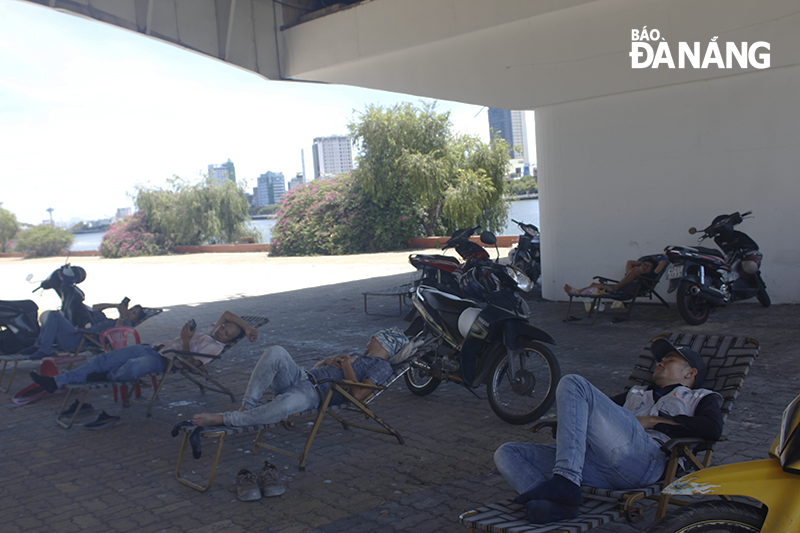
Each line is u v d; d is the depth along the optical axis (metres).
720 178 9.37
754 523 2.12
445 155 25.67
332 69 12.19
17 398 6.48
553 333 8.51
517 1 9.28
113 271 25.77
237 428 4.08
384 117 25.44
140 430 5.45
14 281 23.55
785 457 2.13
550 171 10.80
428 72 11.20
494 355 5.22
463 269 7.00
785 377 5.71
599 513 2.64
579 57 9.89
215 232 35.34
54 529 3.61
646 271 8.85
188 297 15.36
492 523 2.54
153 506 3.85
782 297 9.17
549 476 3.05
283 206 28.22
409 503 3.69
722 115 9.26
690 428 2.99
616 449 2.85
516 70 10.45
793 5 8.36
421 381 6.11
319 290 15.01
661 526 2.19
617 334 8.16
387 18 10.92
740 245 8.83
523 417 5.00
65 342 7.02
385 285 14.98
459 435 4.89
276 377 4.47
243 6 12.28
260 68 12.59
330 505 3.73
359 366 4.84
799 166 8.82
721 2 8.78
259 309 12.58
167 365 5.82
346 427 5.20
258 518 3.60
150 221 36.16
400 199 25.83
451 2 10.03
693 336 3.73
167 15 11.20
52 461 4.77
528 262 12.20
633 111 9.91
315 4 13.20
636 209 10.06
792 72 8.71
